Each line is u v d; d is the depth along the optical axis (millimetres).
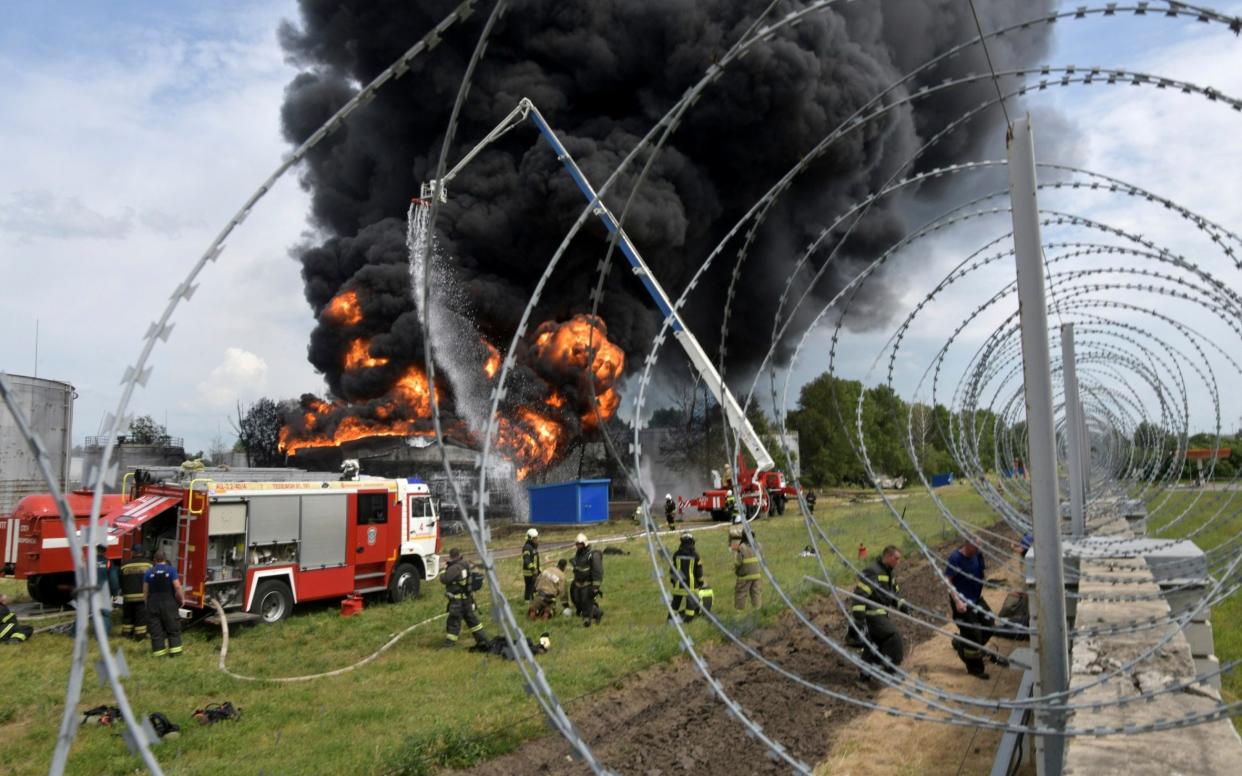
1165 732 4391
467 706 8930
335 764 7266
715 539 28062
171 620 12078
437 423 3674
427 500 17469
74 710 2523
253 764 7371
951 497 45656
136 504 14273
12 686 10422
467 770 7246
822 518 33438
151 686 10391
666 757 7426
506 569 21156
